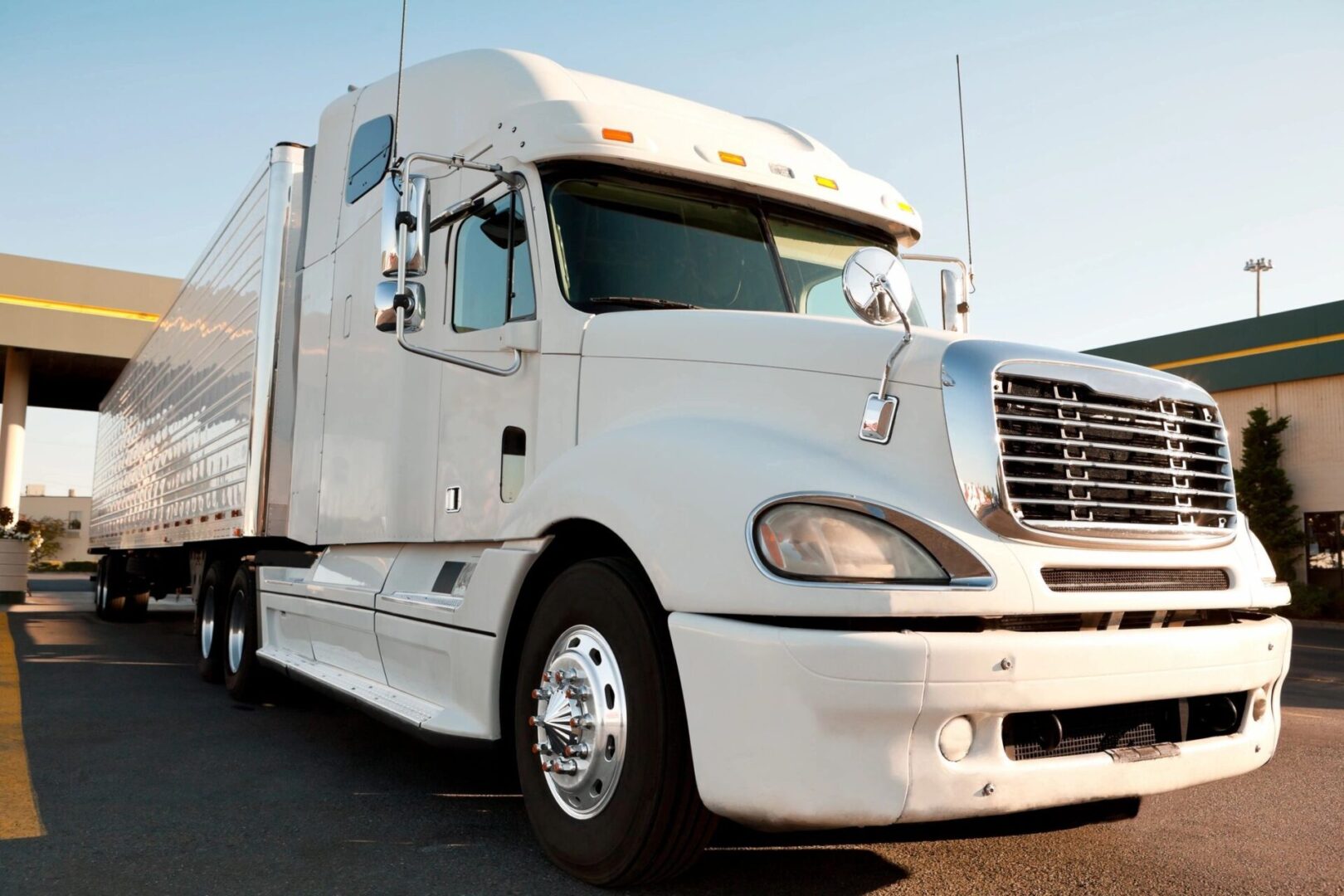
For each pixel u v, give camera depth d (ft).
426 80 17.66
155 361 39.42
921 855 12.39
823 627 9.25
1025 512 9.90
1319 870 12.09
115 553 49.24
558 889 11.04
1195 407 11.67
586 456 11.76
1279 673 11.51
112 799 14.74
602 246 13.69
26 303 91.61
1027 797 9.48
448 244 15.99
